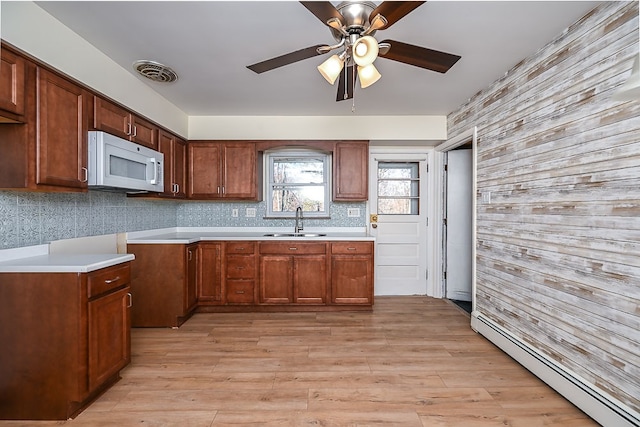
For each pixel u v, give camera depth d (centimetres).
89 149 219
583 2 176
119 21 196
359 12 159
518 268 247
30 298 182
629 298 161
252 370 238
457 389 213
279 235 397
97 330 193
